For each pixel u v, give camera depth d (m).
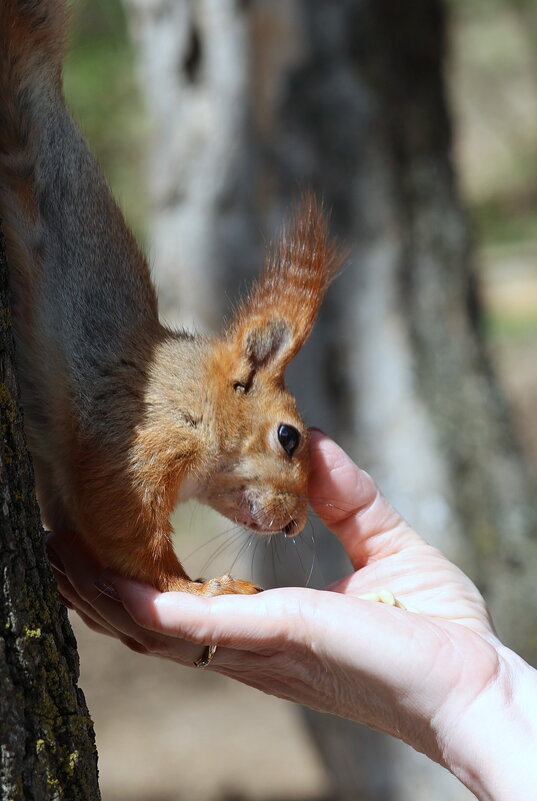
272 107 0.94
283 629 0.54
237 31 0.94
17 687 0.49
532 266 2.48
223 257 0.95
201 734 1.17
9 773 0.48
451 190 0.97
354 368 0.94
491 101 2.75
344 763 0.92
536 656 0.88
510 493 0.93
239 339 0.63
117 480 0.58
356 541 0.61
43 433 0.58
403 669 0.54
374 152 0.94
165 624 0.54
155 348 0.61
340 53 0.94
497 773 0.53
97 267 0.60
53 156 0.59
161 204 0.99
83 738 0.50
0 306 0.51
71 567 0.58
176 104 0.97
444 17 0.99
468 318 0.96
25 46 0.58
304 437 0.63
